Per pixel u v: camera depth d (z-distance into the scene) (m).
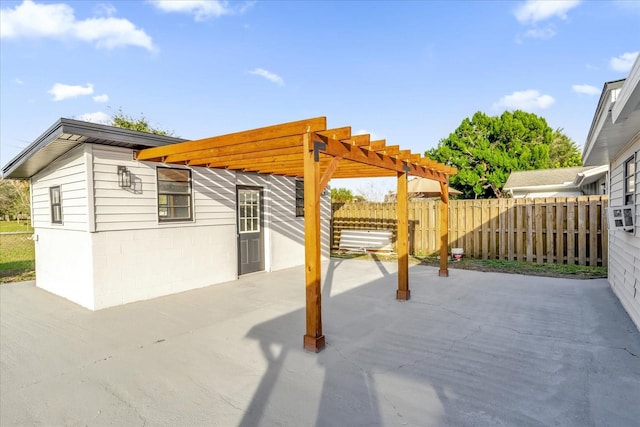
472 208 10.06
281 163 6.18
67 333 4.32
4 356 3.66
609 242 6.53
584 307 5.21
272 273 8.20
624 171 5.33
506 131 20.95
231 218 7.37
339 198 20.20
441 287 6.58
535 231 9.05
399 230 5.74
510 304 5.41
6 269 9.07
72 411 2.63
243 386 2.97
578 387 2.89
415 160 5.84
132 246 5.71
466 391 2.84
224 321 4.72
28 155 5.66
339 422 2.44
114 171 5.46
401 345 3.84
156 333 4.29
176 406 2.67
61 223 6.08
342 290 6.43
